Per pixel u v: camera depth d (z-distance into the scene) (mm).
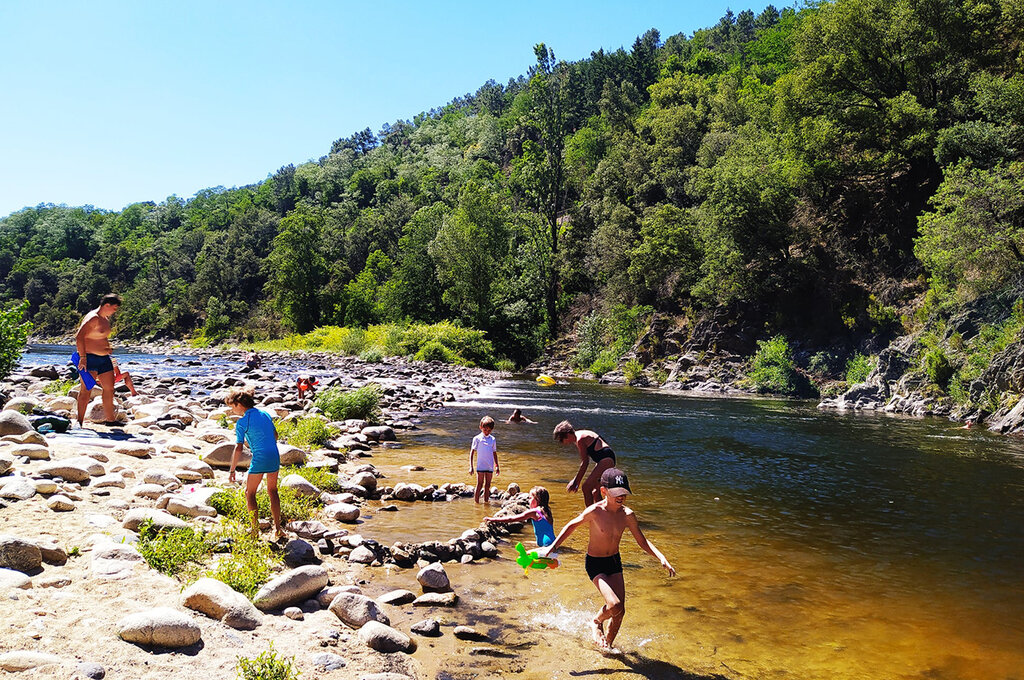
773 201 38281
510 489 10766
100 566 5375
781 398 32812
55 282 120750
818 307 36625
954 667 5480
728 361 37938
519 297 57875
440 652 5211
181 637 4523
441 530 8547
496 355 53094
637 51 118438
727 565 7996
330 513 8688
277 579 5648
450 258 58125
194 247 125625
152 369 32344
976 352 25375
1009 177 26438
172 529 6512
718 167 43750
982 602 7016
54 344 89188
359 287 75625
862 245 37094
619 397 30484
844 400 28875
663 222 46375
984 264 26500
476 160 132375
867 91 38656
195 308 103812
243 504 7742
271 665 4344
